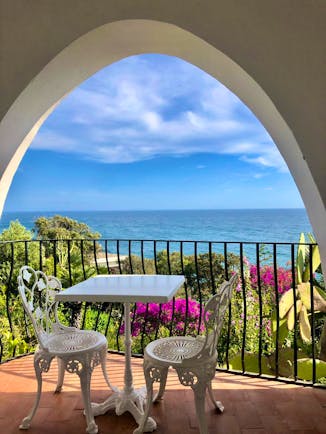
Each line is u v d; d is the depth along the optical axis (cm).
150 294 222
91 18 256
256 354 438
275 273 295
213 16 247
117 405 247
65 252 861
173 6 248
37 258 891
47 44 265
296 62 244
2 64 272
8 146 299
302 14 243
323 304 436
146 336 650
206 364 213
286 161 284
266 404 256
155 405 257
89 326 742
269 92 245
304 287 431
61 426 234
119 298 221
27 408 255
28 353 350
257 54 246
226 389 278
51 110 321
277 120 257
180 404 258
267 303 598
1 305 691
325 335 433
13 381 295
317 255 430
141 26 255
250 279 629
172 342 242
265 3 245
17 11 269
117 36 266
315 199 257
